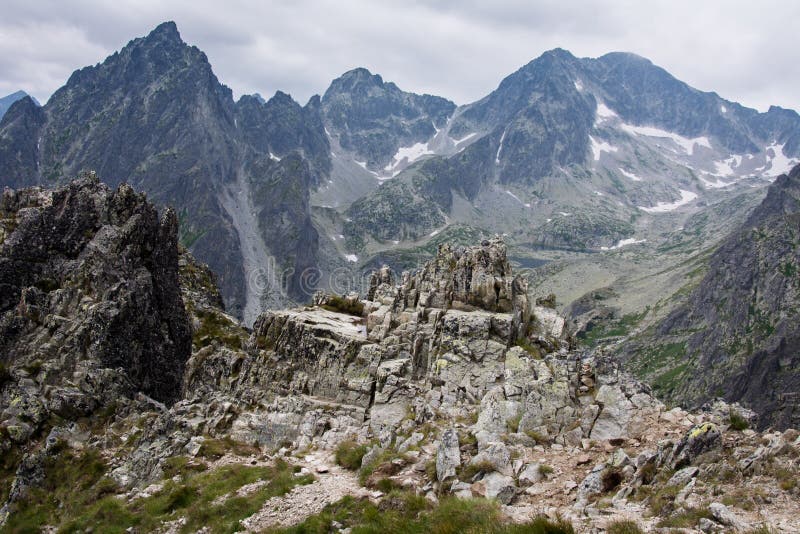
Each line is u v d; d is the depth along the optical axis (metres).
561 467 31.66
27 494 56.06
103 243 91.75
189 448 50.12
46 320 81.94
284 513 33.00
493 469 31.30
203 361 76.62
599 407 37.00
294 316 70.88
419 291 65.94
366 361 59.50
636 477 28.34
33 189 102.12
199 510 37.06
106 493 50.66
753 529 20.92
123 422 68.56
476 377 50.47
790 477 24.06
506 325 55.22
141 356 86.19
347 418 50.38
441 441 33.91
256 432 52.22
